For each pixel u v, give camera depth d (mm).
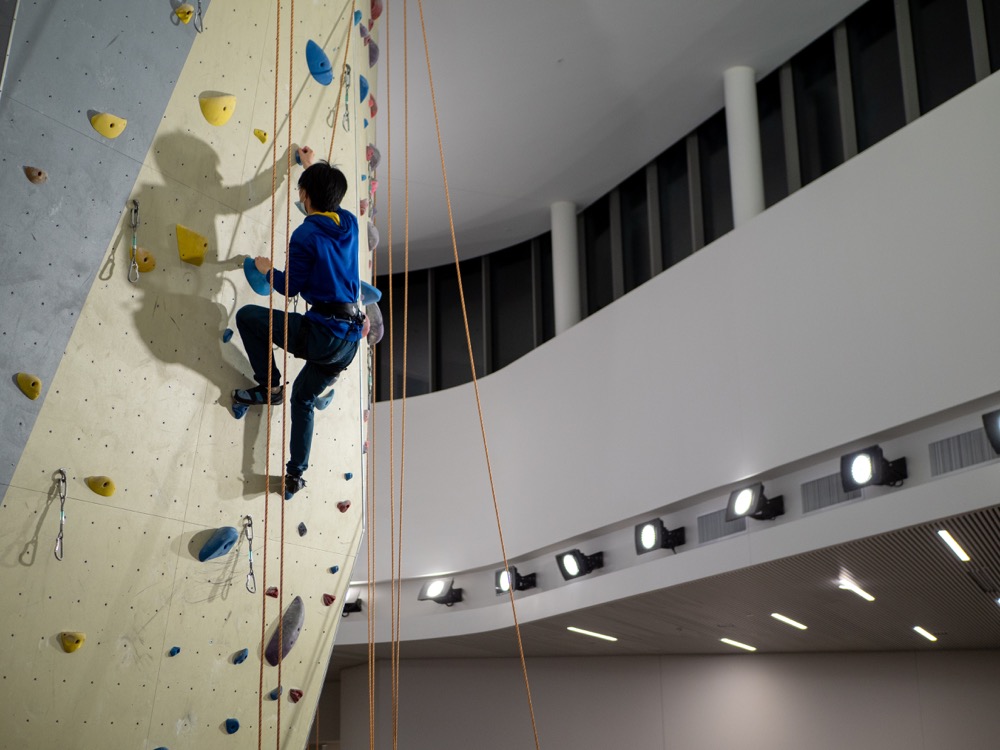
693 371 8836
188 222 3443
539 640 11203
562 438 10492
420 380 13445
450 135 10555
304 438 3637
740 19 9016
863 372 7129
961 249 6586
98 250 3166
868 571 7504
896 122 8828
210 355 3477
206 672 3424
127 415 3211
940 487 6148
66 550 3025
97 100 3199
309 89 3996
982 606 8812
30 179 3002
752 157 9430
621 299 9992
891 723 11445
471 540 11398
